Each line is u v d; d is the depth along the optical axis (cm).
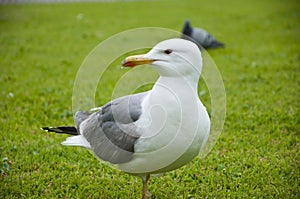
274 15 1583
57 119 671
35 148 564
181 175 504
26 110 690
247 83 830
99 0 1986
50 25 1420
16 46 1134
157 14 1623
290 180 479
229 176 495
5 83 827
